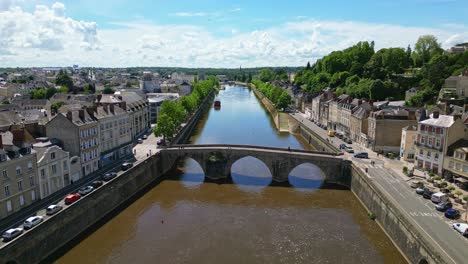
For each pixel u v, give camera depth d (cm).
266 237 6212
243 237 6216
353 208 7531
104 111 9506
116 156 9706
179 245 5959
